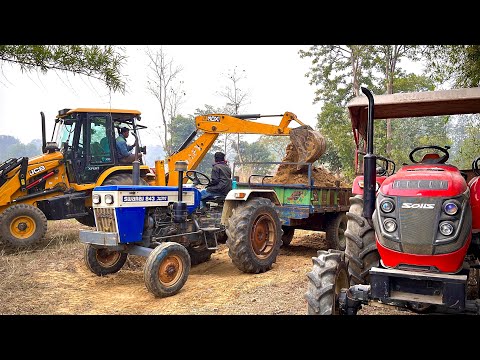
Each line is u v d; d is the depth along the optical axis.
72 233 9.57
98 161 8.75
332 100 22.53
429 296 3.09
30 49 3.77
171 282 5.10
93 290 5.34
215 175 6.80
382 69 21.00
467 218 3.13
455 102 4.25
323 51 22.55
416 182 3.27
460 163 13.88
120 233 5.22
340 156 19.05
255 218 6.11
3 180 8.05
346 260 3.94
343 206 7.98
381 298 3.18
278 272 6.18
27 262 6.73
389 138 17.95
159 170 9.38
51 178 8.46
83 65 4.09
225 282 5.60
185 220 5.88
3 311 4.43
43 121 9.23
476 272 4.44
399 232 3.19
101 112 8.72
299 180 7.62
